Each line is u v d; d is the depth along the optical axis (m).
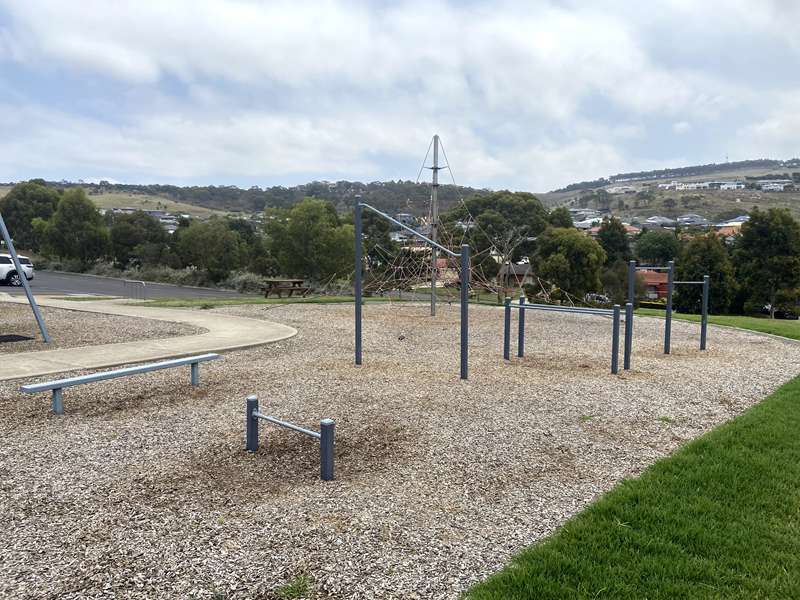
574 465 4.95
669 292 10.77
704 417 6.52
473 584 3.08
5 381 7.57
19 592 2.96
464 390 7.63
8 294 22.31
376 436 5.67
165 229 45.53
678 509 3.89
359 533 3.65
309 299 21.83
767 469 4.61
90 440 5.46
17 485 4.39
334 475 4.66
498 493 4.33
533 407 6.82
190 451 5.20
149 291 28.81
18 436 5.55
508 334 10.05
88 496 4.20
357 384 7.87
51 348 9.96
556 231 36.97
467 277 8.28
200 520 3.81
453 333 13.35
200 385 7.70
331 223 35.94
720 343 12.27
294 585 3.05
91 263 42.16
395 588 3.04
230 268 35.53
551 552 3.33
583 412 6.64
